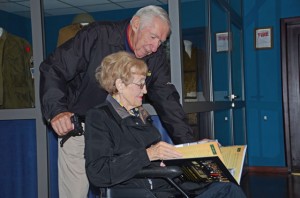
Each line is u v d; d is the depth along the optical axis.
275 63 4.86
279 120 4.86
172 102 2.09
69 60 1.91
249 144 4.97
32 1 2.55
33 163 2.62
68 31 2.77
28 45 2.88
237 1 4.71
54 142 2.58
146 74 1.73
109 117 1.64
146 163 1.53
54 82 1.85
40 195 2.57
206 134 3.21
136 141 1.66
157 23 1.81
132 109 1.75
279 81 4.85
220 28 3.78
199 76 3.03
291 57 4.86
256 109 4.95
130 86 1.68
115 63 1.69
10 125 2.65
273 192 3.85
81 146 2.04
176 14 2.41
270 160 4.92
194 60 2.88
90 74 1.97
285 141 4.83
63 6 4.28
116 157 1.56
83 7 4.32
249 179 4.49
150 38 1.83
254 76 4.95
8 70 2.75
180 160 1.54
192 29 2.85
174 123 2.07
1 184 2.68
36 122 2.57
